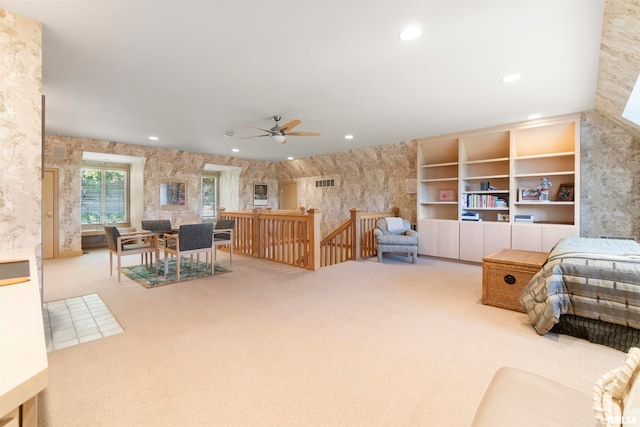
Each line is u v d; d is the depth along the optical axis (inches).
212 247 178.7
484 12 80.2
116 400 66.2
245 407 64.1
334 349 88.7
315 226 188.7
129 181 306.8
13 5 77.8
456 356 84.8
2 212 81.7
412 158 262.7
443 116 176.9
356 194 315.6
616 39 87.0
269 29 88.9
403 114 173.2
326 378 74.5
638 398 28.2
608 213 169.9
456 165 235.8
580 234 177.5
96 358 83.6
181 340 94.2
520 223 192.2
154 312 117.3
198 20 84.3
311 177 359.9
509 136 199.0
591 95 140.9
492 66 111.7
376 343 92.3
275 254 228.7
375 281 163.0
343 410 63.2
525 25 85.7
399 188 279.6
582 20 82.6
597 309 90.6
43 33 90.4
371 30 89.2
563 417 37.4
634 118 133.9
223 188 384.5
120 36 92.5
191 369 78.4
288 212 286.5
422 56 105.0
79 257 234.7
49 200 229.0
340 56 105.1
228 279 166.6
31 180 86.0
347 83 128.3
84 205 281.1
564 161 187.8
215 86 131.6
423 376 75.3
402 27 87.6
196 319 110.6
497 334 98.5
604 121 166.7
